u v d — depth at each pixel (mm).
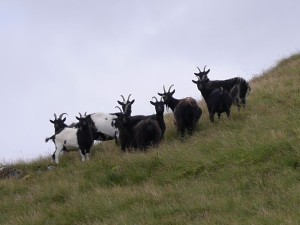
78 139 31922
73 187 25484
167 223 18922
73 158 33406
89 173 27141
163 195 21828
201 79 33906
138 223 19234
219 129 29219
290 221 16141
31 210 23953
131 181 25000
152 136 29406
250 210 18203
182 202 20547
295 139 23031
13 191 28234
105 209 21656
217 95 31000
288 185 19625
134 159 26578
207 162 23859
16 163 33281
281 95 34031
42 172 31109
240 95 33062
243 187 20719
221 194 20438
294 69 44188
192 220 18781
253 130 26359
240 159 23156
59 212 22734
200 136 28797
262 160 22625
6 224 22781
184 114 30641
